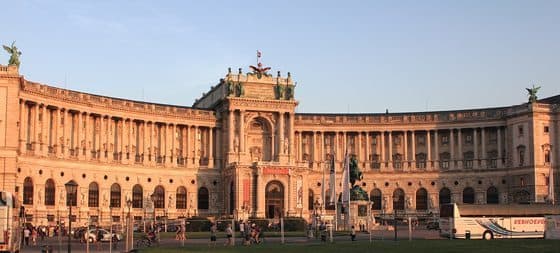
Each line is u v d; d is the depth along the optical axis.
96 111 155.25
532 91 167.25
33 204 138.88
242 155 170.38
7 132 128.50
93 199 153.50
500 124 173.75
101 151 155.75
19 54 132.50
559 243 80.81
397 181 179.88
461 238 103.75
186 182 169.62
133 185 161.38
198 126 173.50
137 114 163.25
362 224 134.12
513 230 106.38
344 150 181.88
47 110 144.75
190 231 138.38
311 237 111.94
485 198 173.75
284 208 164.00
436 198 177.88
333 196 126.31
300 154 180.75
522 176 167.25
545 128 165.75
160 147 168.25
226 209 168.62
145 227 129.25
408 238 104.94
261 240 103.38
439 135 180.38
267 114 174.62
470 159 176.88
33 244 99.69
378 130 181.38
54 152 145.62
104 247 93.69
